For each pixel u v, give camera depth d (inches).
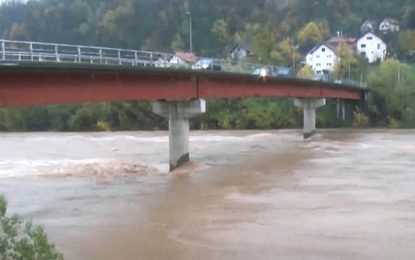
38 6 7760.8
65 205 1330.0
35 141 3304.6
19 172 1897.1
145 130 4685.0
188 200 1357.0
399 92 4685.0
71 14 7529.5
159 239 1005.2
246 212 1202.6
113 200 1379.2
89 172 1867.6
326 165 1941.4
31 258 349.4
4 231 354.9
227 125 4616.1
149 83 1755.7
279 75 3127.5
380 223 1082.1
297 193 1409.9
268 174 1756.9
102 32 7436.0
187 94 2012.8
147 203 1333.7
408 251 900.0
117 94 1588.3
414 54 6727.4
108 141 3193.9
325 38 7667.3
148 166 1995.6
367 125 4576.8
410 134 3427.7
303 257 876.6
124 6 7854.3
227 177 1715.1
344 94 4148.6
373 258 866.8
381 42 6855.3
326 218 1128.8
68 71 1334.9
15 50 1523.1
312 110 3590.1
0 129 5211.6
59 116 5064.0
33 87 1257.4
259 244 952.9
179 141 2030.0
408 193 1385.3
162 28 7736.2
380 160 2057.1
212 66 2591.0
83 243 991.6
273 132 3971.5
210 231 1048.2
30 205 1337.4
